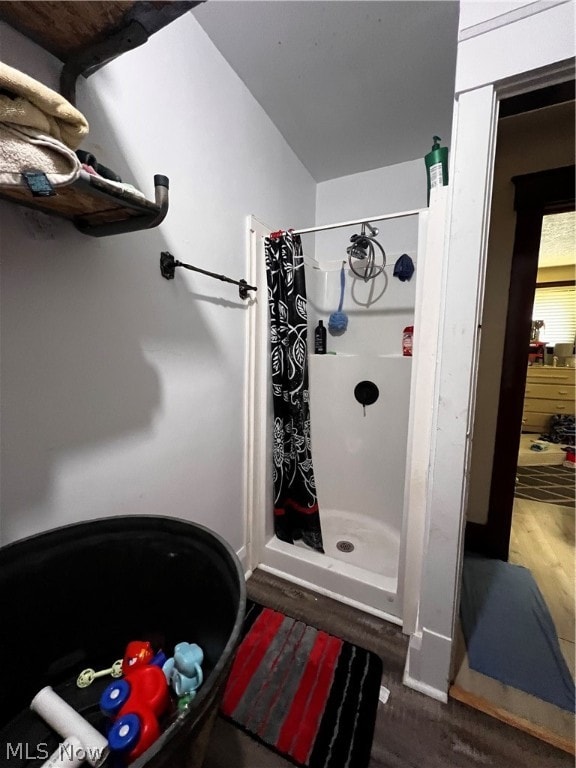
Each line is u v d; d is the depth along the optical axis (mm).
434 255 1071
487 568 1673
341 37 1145
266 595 1433
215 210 1227
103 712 673
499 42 791
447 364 928
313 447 2061
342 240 2104
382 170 1979
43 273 725
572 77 763
